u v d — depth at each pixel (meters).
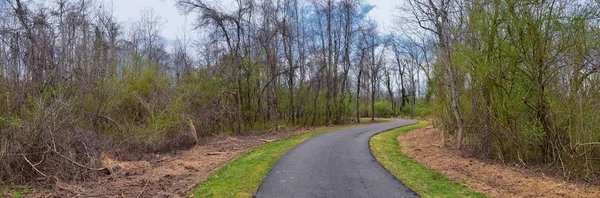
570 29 8.73
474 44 11.12
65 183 7.69
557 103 9.27
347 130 24.47
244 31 23.39
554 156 9.20
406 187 7.16
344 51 36.12
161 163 10.79
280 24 27.09
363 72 41.78
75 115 10.23
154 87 15.99
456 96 13.69
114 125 12.66
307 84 32.91
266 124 24.48
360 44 38.19
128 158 11.18
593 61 8.49
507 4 9.41
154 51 30.64
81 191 7.24
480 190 6.93
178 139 14.70
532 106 9.75
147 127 13.39
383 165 9.70
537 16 9.14
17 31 12.58
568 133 8.95
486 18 10.13
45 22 13.78
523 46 9.41
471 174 8.55
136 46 28.50
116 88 13.52
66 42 13.70
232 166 9.80
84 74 11.86
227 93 21.06
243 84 22.59
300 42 32.97
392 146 14.93
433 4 14.31
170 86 17.36
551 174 8.75
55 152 7.94
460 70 13.11
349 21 35.78
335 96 35.06
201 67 20.66
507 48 9.70
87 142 9.10
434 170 9.07
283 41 29.12
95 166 8.66
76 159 8.61
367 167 9.38
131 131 12.59
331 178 7.98
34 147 8.01
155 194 7.00
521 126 10.09
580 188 7.17
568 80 9.02
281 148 13.88
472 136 12.68
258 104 24.45
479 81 11.05
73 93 10.80
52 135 8.05
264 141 17.55
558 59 9.12
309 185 7.33
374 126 29.28
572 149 8.26
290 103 30.12
